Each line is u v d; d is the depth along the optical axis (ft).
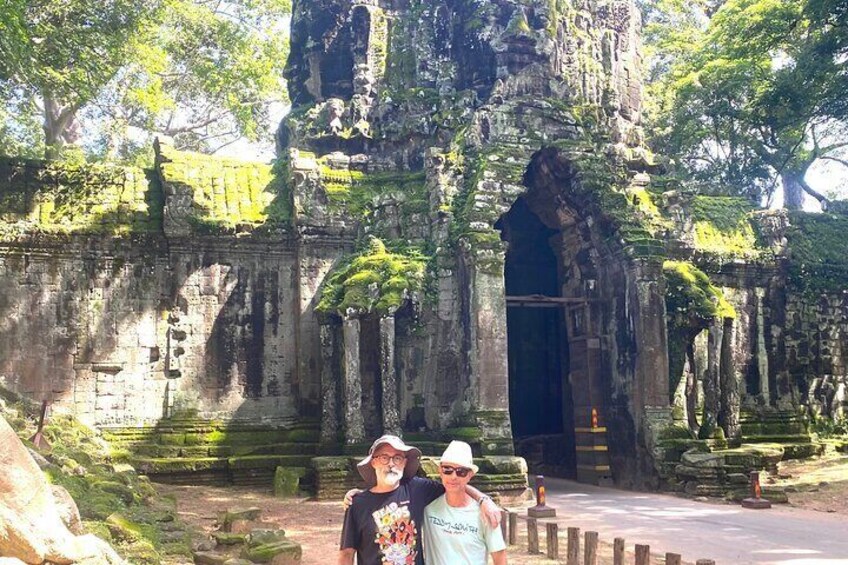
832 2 87.66
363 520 19.62
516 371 91.91
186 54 120.47
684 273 79.71
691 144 125.49
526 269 92.43
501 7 84.28
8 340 71.61
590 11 88.02
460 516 19.70
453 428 72.33
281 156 86.38
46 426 61.11
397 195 78.89
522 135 77.82
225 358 76.33
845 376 97.35
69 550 24.91
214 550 40.86
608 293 79.82
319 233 77.66
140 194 78.23
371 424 73.15
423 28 87.40
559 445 86.74
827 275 96.78
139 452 71.67
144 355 74.59
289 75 92.53
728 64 112.88
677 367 79.92
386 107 84.38
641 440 74.74
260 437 74.95
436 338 74.59
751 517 57.57
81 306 73.77
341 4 89.51
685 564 41.52
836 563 41.63
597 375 80.02
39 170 75.72
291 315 78.28
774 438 89.51
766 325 93.40
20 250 72.74
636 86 90.94
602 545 46.75
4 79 79.87
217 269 77.36
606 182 79.00
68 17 83.25
